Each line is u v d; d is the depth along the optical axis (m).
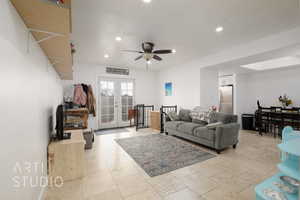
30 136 1.33
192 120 4.41
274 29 2.68
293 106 4.72
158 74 6.77
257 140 4.07
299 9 2.08
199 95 4.69
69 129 3.10
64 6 1.01
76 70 5.09
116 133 4.92
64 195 1.76
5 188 0.90
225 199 1.70
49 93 2.28
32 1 0.93
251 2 1.92
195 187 1.92
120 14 2.18
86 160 2.74
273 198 1.05
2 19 0.87
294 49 2.90
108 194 1.78
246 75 5.93
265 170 2.36
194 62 4.86
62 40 1.55
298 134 1.33
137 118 5.67
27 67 1.28
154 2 1.92
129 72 6.16
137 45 3.46
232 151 3.20
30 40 1.36
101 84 5.64
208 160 2.73
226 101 6.19
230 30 2.72
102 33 2.81
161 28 2.63
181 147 3.45
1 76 0.86
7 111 0.92
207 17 2.28
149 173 2.26
